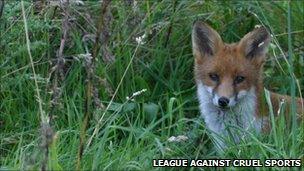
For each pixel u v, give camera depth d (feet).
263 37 34.53
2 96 34.78
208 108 34.42
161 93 38.24
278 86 39.32
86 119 27.84
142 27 39.04
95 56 28.63
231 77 33.78
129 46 38.27
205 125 33.60
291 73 30.22
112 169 28.48
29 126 33.65
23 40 35.32
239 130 31.65
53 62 35.32
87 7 38.83
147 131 31.50
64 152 30.12
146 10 40.27
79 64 36.35
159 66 38.73
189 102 37.91
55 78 29.71
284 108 33.40
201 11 41.29
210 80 34.17
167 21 39.73
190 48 39.73
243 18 41.42
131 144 32.55
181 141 31.17
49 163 26.55
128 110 35.24
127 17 38.68
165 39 39.55
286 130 31.22
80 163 27.73
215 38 34.76
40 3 36.50
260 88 34.55
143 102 36.37
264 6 42.27
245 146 29.53
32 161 27.09
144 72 38.50
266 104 34.30
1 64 34.55
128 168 28.68
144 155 29.84
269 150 28.91
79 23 38.22
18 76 34.60
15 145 31.53
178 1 40.47
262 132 33.37
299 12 42.57
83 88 35.65
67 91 36.04
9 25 34.68
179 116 34.68
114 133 32.55
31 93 35.04
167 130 34.65
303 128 31.65
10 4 34.71
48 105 32.50
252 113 33.78
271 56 40.55
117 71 37.45
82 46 37.29
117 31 38.24
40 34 36.55
